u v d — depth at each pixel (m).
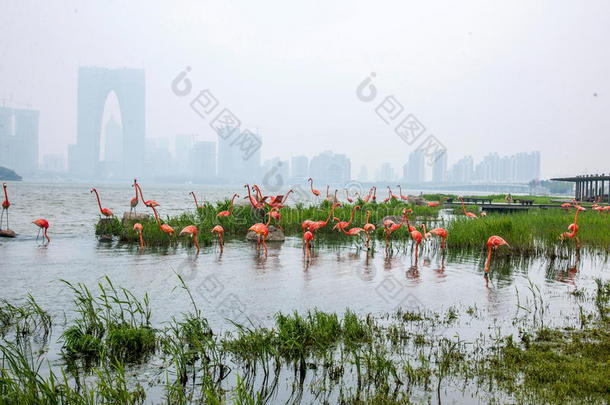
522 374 6.31
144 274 12.45
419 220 29.62
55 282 11.32
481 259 15.76
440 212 40.28
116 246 17.67
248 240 20.16
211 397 5.09
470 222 21.03
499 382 6.05
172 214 32.22
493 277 12.72
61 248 16.97
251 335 7.25
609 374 6.18
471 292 10.98
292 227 24.55
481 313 9.23
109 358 6.86
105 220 20.69
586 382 5.91
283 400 5.62
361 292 10.89
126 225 20.64
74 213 32.16
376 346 7.43
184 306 9.48
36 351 7.06
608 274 13.20
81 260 14.47
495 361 6.71
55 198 54.22
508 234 17.50
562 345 7.39
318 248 18.25
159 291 10.66
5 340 7.43
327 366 6.65
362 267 14.09
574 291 11.05
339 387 5.99
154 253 16.11
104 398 5.51
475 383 6.04
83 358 6.86
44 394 5.19
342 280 12.17
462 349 7.27
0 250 16.34
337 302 10.00
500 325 8.48
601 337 7.76
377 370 6.32
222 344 7.38
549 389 5.82
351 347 7.36
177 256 15.53
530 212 31.12
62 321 8.41
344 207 30.47
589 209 36.03
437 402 5.50
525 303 10.00
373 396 5.72
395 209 32.16
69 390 5.23
